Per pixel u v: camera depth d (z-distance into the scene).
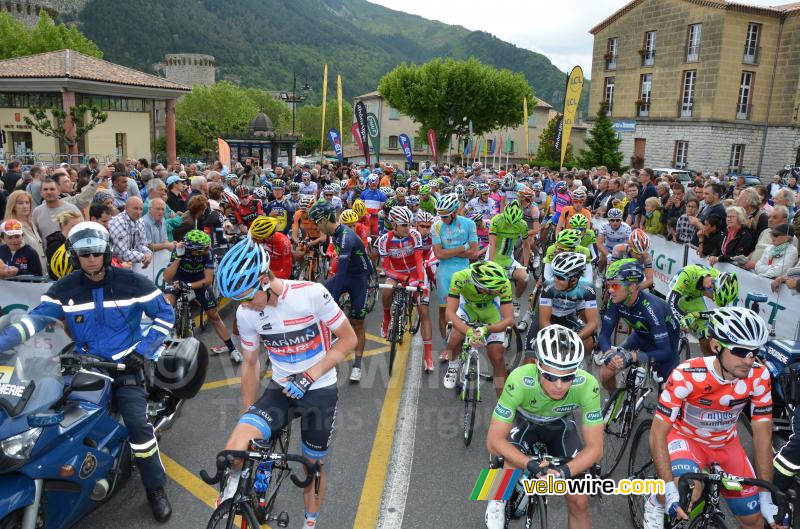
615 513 3.82
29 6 81.44
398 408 5.23
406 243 6.17
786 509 2.88
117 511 3.67
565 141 17.47
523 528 3.53
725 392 3.00
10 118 32.53
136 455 3.52
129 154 35.75
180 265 5.93
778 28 33.38
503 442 2.98
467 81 42.97
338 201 10.23
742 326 2.80
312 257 8.73
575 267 4.48
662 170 26.41
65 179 8.56
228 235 8.74
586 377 3.03
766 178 34.56
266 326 3.06
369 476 4.11
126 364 3.53
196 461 4.26
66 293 3.51
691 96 34.62
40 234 6.59
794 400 3.99
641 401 4.45
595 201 12.79
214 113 81.81
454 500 3.85
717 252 7.90
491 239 7.34
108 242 3.48
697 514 2.88
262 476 2.85
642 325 4.49
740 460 3.23
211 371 5.97
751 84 33.78
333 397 3.20
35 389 3.01
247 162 16.09
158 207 6.77
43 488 3.00
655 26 35.97
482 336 4.67
